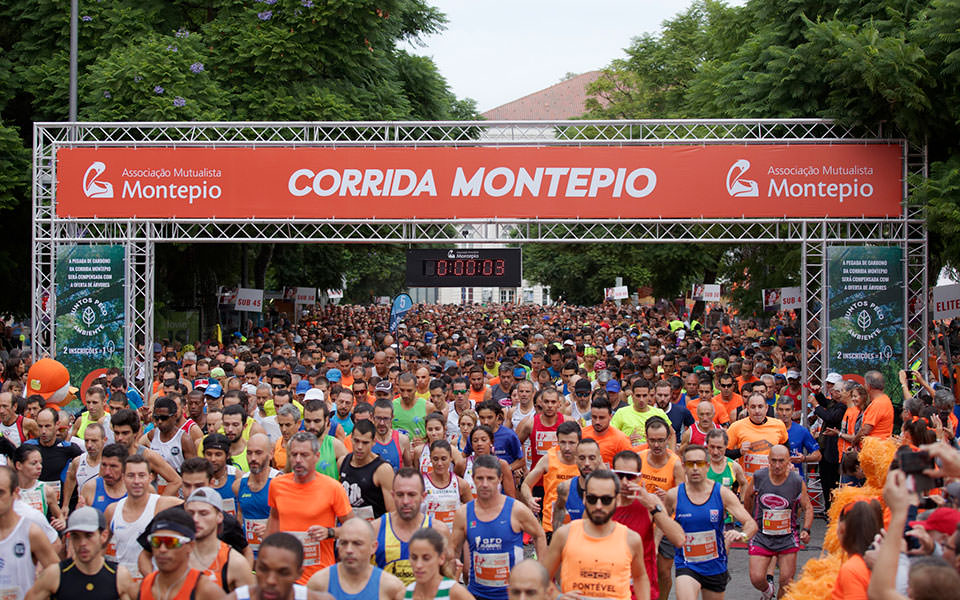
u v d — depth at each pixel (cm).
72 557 554
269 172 1579
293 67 2019
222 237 1609
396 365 1498
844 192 1521
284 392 1076
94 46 2102
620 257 3344
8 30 2173
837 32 1469
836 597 505
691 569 750
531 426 1035
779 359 1755
